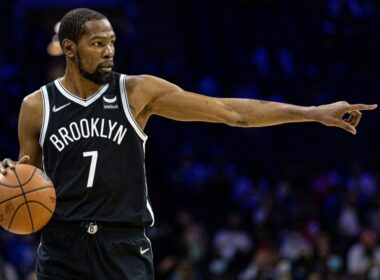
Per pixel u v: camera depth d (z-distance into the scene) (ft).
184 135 102.32
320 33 114.01
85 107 27.20
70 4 126.62
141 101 27.50
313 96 103.09
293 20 116.26
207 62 114.52
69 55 27.25
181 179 94.22
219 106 27.45
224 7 120.16
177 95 27.66
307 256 69.51
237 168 98.78
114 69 109.19
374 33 112.78
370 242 70.79
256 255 73.15
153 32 120.67
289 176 90.63
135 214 27.09
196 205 91.91
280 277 68.03
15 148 96.37
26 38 114.32
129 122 27.27
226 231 83.56
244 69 110.52
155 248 80.89
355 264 71.05
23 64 110.93
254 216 85.97
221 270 75.66
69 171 27.02
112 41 27.22
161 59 118.32
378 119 101.04
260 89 104.42
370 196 85.05
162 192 94.53
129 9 123.03
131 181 27.14
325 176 88.69
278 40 114.62
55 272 27.09
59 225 27.04
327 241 70.13
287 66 110.42
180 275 72.79
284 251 76.28
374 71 108.27
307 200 84.74
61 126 27.09
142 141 27.58
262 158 99.55
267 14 117.60
